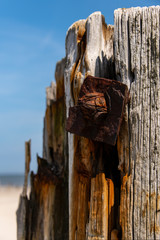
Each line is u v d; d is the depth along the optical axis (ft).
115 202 2.76
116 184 2.78
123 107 2.55
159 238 2.54
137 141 2.64
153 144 2.61
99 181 2.76
